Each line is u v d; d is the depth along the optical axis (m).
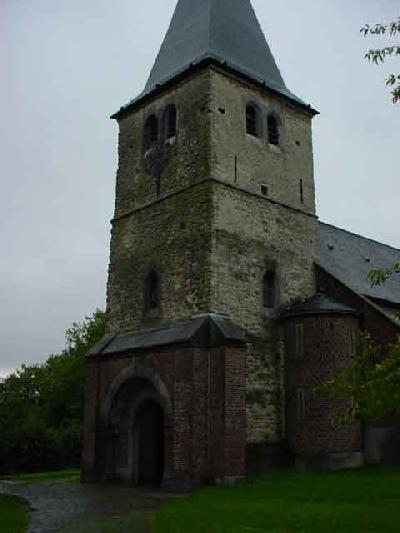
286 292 23.61
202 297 21.16
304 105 26.78
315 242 25.44
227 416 18.97
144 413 23.19
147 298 23.64
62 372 55.38
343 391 9.33
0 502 17.16
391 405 8.77
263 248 23.20
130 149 26.62
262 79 25.78
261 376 21.75
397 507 13.33
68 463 39.03
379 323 22.25
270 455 21.27
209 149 22.62
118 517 14.36
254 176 23.86
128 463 22.48
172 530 11.82
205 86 23.55
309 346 21.88
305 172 26.14
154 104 25.92
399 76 9.52
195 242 22.08
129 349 22.20
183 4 28.62
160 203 24.16
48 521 13.98
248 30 27.38
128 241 25.30
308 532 11.14
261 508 13.76
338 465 20.62
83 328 57.56
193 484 18.72
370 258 30.58
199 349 19.80
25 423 39.81
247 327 21.77
